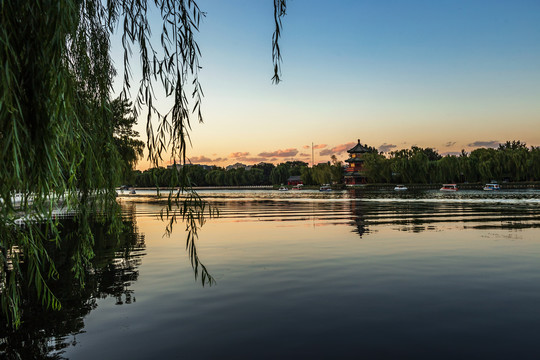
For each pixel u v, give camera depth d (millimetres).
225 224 20828
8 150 2824
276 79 3473
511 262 10391
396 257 11234
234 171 178250
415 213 26906
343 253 11945
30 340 5301
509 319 6047
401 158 104125
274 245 13586
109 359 4707
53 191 3215
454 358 4676
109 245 13625
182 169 3533
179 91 3533
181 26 3549
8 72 2598
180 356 4797
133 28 3652
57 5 2854
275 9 3482
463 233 16156
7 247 3504
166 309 6629
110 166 4332
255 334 5500
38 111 2928
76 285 8195
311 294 7543
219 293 7625
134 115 3625
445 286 8062
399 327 5746
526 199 44812
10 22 2793
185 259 11062
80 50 3846
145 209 34031
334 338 5340
